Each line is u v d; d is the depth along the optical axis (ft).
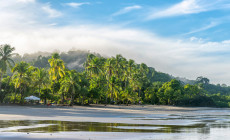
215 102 506.48
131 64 445.37
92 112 158.61
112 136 52.60
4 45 233.96
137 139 49.39
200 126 81.10
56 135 52.44
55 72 287.89
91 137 50.70
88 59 444.96
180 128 72.69
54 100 287.28
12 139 46.60
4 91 255.91
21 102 246.47
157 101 508.12
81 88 293.43
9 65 235.61
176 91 481.87
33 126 68.54
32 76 251.60
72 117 108.68
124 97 377.09
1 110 150.00
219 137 55.11
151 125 80.38
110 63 368.27
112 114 144.25
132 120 101.65
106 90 354.74
